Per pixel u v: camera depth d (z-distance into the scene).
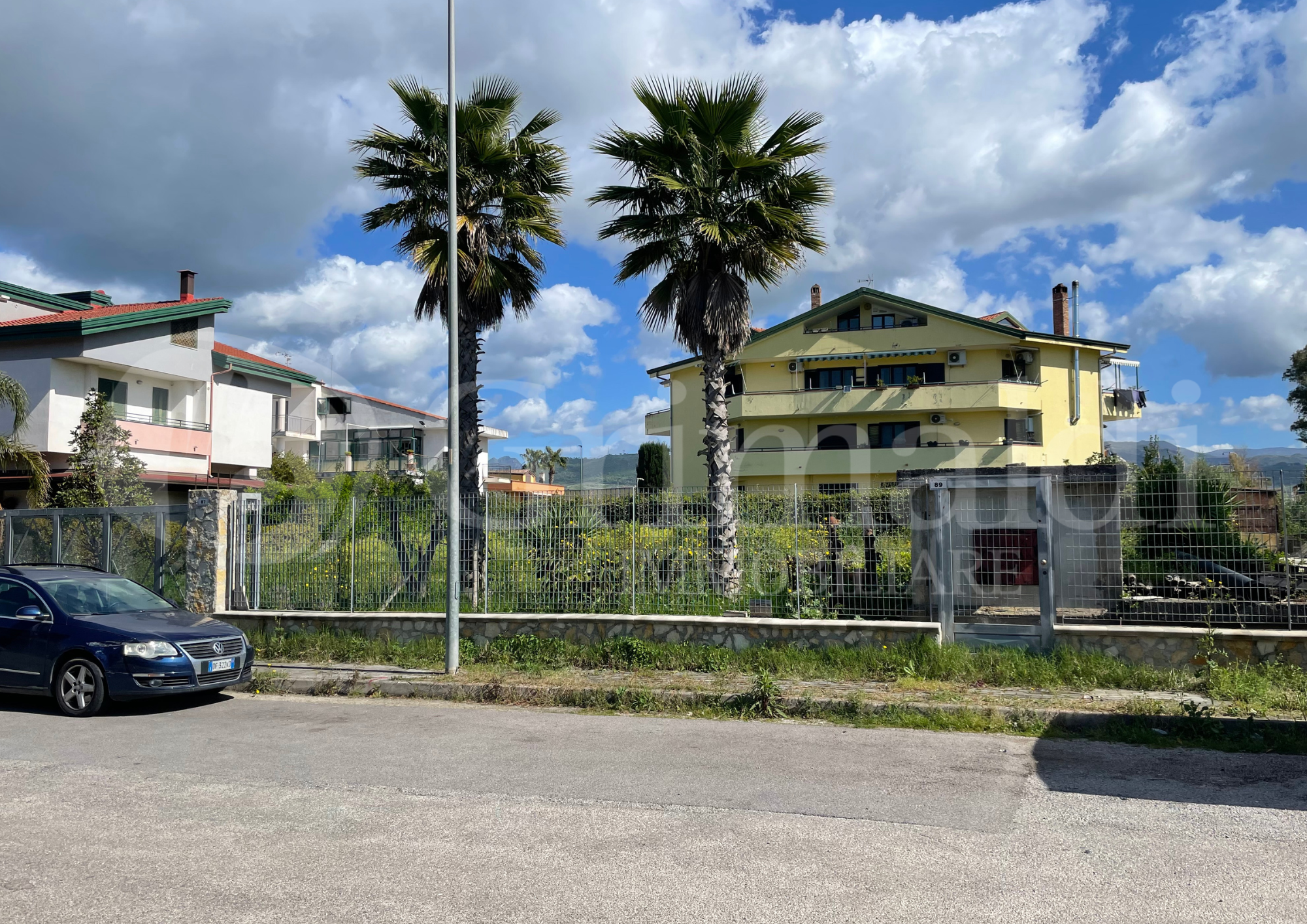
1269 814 5.29
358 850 4.56
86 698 8.60
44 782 6.00
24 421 17.42
